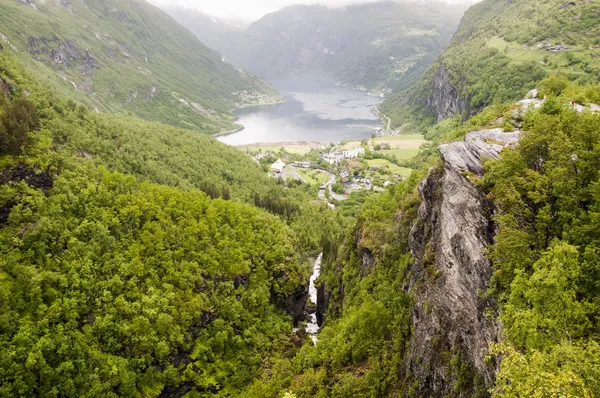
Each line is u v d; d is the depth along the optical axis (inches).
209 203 4286.4
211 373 3159.5
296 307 4365.2
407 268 2625.5
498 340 1421.0
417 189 3073.3
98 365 2691.9
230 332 3408.0
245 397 3016.7
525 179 1566.2
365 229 3636.8
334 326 3255.4
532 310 1108.5
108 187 3764.8
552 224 1409.9
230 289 3624.5
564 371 879.7
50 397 2433.6
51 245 3021.7
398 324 2373.3
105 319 2856.8
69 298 2842.0
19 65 4746.6
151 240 3467.0
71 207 3358.8
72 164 3722.9
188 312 3225.9
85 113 5359.3
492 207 1734.7
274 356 3449.8
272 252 4261.8
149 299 3073.3
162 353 2918.3
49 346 2529.5
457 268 1844.2
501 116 2522.1
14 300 2642.7
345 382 2394.2
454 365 1663.4
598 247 1221.1
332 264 4520.2
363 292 3048.7
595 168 1371.8
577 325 1086.4
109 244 3257.9
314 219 6678.2
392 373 2198.6
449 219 2000.5
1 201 2999.5
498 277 1502.2
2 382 2369.6
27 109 3754.9
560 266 1111.6
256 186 7682.1
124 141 5674.2
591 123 1450.5
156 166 5674.2
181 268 3435.0
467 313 1684.3
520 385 911.0
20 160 3282.5
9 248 2854.3
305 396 2662.4
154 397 2815.0
